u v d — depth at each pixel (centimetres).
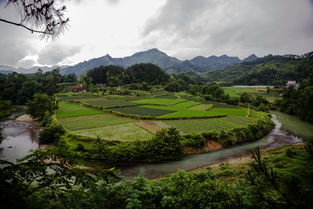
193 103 9256
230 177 1978
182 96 12762
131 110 6756
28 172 520
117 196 727
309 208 339
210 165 2925
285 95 9469
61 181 583
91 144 3406
